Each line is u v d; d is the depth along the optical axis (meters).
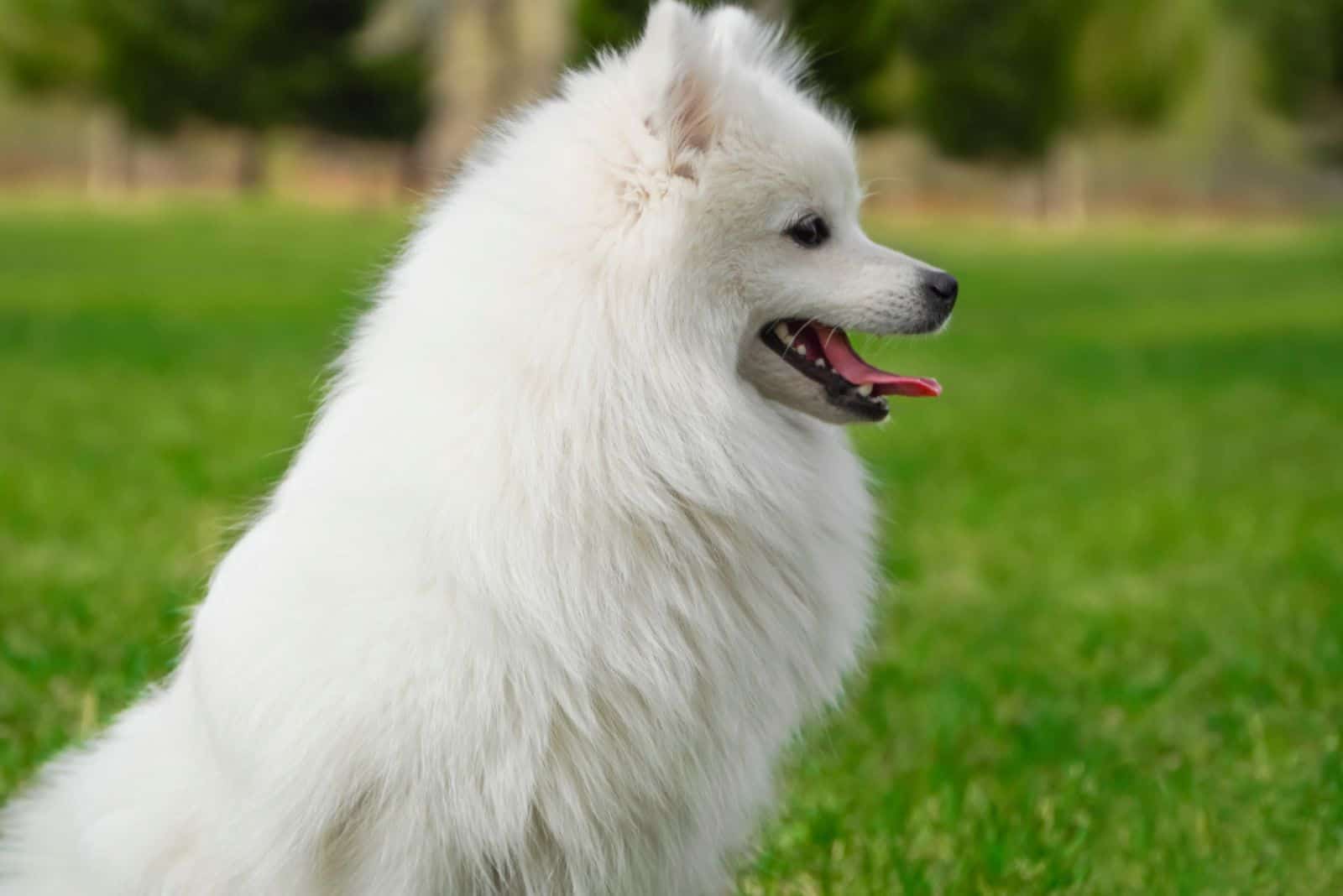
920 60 46.38
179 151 50.28
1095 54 48.31
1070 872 5.18
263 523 4.12
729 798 4.18
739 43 4.76
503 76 39.41
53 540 9.24
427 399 3.81
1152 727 6.80
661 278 3.90
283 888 3.99
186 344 19.70
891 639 8.05
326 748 3.79
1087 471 13.02
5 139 50.00
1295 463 13.48
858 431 12.75
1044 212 50.25
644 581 3.86
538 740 3.82
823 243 4.32
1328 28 49.84
